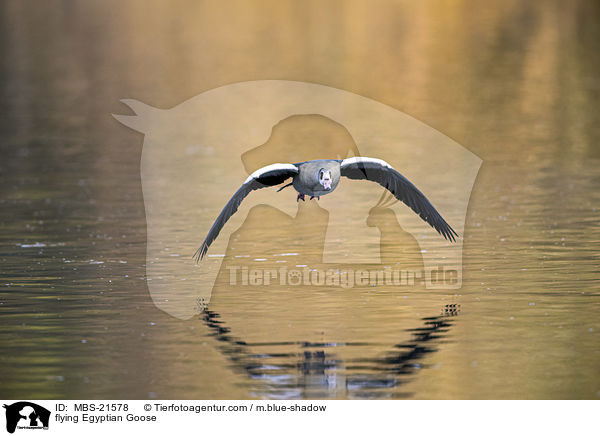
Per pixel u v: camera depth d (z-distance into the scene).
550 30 47.53
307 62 40.19
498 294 12.12
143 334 10.83
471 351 10.15
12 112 30.80
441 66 39.09
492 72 37.53
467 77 36.59
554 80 35.41
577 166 21.66
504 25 49.44
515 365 9.73
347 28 49.88
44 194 19.45
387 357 9.99
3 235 15.86
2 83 36.59
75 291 12.50
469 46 43.84
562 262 13.56
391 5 57.31
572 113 29.30
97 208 18.08
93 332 10.91
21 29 50.25
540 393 9.07
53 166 22.58
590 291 12.13
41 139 26.25
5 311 11.69
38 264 13.91
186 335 10.77
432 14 53.84
